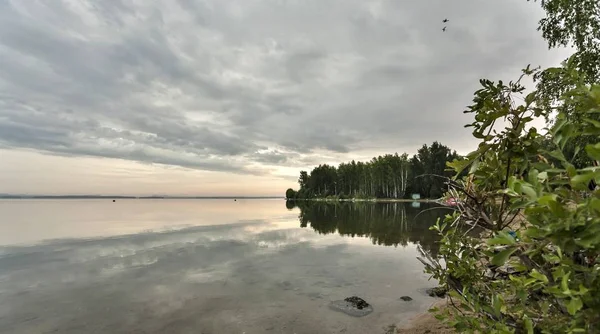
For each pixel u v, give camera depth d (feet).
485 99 6.33
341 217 110.52
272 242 55.47
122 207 238.27
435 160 238.07
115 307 24.17
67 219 109.60
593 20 21.68
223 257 42.65
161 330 20.24
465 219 6.93
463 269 7.47
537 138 5.80
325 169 380.99
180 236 63.36
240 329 20.26
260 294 27.09
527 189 4.28
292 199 401.29
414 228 72.59
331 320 21.49
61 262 39.83
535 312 5.57
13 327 20.77
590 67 21.45
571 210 3.84
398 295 26.50
